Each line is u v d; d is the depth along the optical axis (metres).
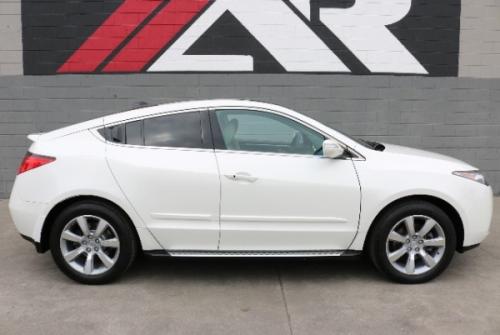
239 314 4.02
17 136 7.77
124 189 4.38
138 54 7.66
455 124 7.94
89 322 3.88
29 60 7.62
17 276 4.79
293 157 4.47
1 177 7.82
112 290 4.46
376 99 7.84
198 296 4.35
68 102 7.72
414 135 7.94
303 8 7.64
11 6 7.52
